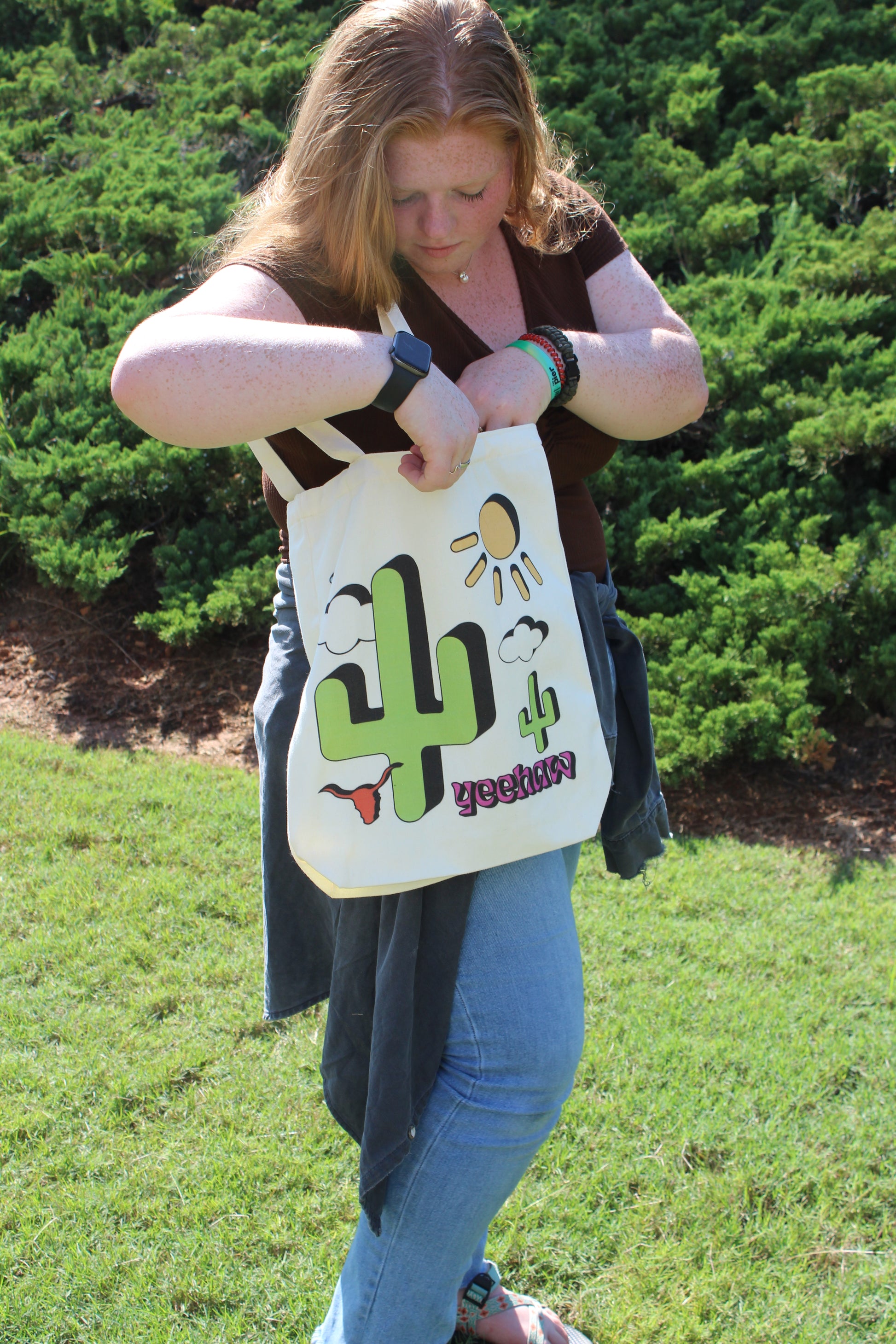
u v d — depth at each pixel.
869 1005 2.90
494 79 1.33
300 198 1.38
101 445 5.06
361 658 1.37
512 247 1.60
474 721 1.40
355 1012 1.56
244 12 8.57
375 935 1.53
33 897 3.29
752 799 4.12
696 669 4.23
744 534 4.70
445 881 1.45
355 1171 2.27
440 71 1.29
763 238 6.29
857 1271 2.08
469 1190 1.47
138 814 3.79
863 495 4.93
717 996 2.91
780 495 4.74
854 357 5.21
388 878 1.38
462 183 1.36
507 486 1.43
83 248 6.19
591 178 6.39
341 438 1.36
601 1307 2.00
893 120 6.12
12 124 7.58
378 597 1.37
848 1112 2.49
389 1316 1.53
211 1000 2.81
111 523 4.91
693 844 3.79
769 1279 2.06
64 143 6.99
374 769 1.38
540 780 1.45
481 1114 1.45
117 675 4.82
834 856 3.75
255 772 4.19
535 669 1.45
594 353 1.53
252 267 1.38
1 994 2.83
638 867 1.96
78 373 5.21
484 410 1.43
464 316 1.56
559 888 1.54
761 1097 2.52
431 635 1.38
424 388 1.31
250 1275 2.03
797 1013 2.85
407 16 1.31
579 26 7.75
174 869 3.44
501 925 1.47
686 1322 1.96
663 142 6.52
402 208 1.39
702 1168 2.31
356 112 1.30
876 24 7.05
